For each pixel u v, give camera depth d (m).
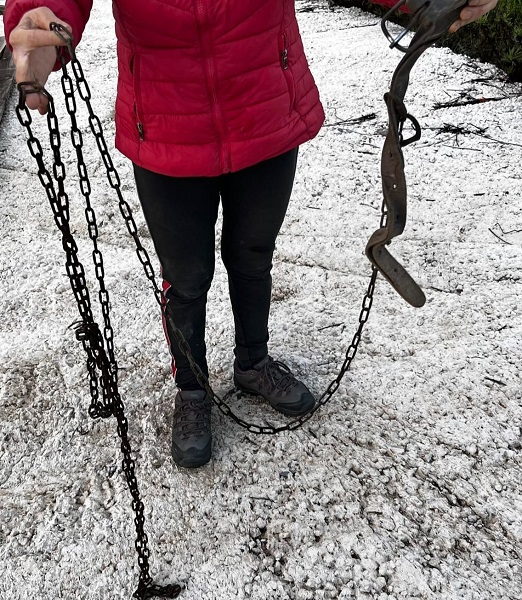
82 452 2.06
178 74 1.47
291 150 1.71
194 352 2.01
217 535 1.82
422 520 1.83
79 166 1.28
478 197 3.14
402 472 1.96
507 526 1.81
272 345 2.44
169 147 1.57
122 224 3.14
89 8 1.33
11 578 1.73
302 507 1.87
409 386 2.23
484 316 2.49
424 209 3.10
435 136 3.63
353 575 1.71
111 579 1.72
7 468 2.03
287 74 1.59
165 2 1.37
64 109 4.11
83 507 1.90
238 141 1.58
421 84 4.12
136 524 1.62
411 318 2.51
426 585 1.67
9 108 4.14
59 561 1.76
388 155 1.30
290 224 3.09
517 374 2.24
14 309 2.66
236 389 2.28
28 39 1.11
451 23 1.25
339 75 4.31
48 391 2.28
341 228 3.04
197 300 1.91
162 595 1.68
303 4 5.69
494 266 2.72
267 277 1.98
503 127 3.67
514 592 1.65
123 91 1.59
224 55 1.46
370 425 2.11
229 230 1.84
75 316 2.61
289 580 1.71
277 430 2.00
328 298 2.65
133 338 2.49
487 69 4.26
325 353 2.39
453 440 2.04
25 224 3.15
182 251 1.75
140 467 2.01
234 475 1.97
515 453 2.00
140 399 2.24
